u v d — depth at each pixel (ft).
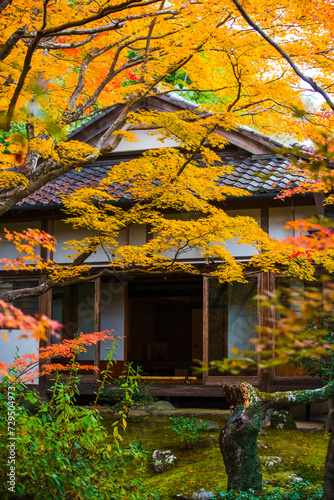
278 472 21.21
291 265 24.76
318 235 8.91
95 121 37.11
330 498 10.39
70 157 23.06
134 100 21.83
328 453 10.69
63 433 15.11
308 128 21.30
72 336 37.17
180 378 37.14
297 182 30.53
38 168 21.35
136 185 23.03
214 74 20.89
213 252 22.98
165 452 23.89
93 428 15.17
